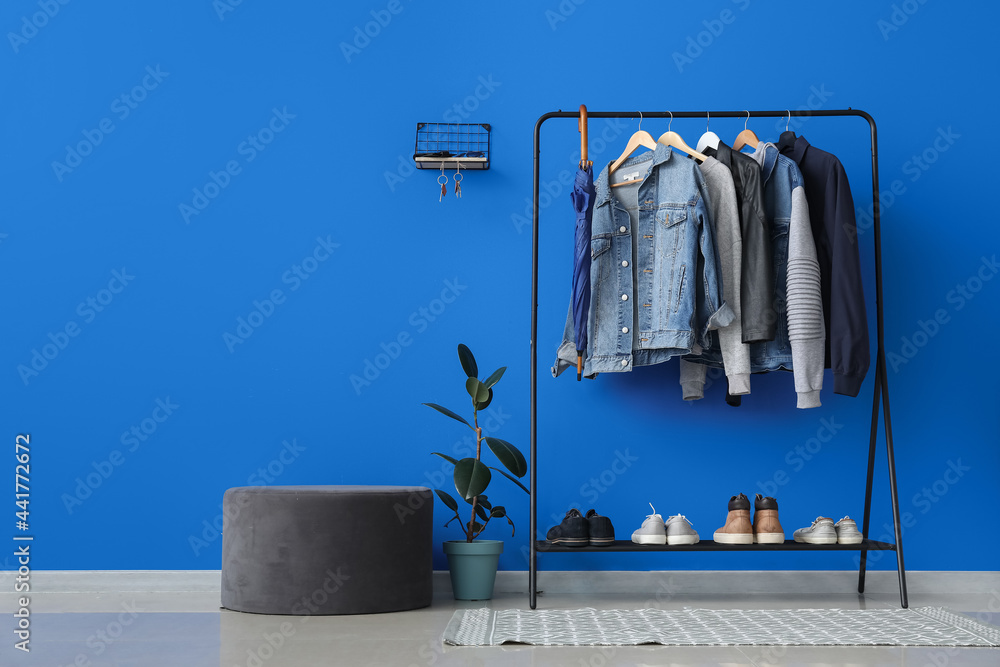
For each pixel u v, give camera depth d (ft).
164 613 6.70
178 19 8.91
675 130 8.88
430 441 8.61
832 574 8.35
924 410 8.65
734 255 7.62
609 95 8.91
